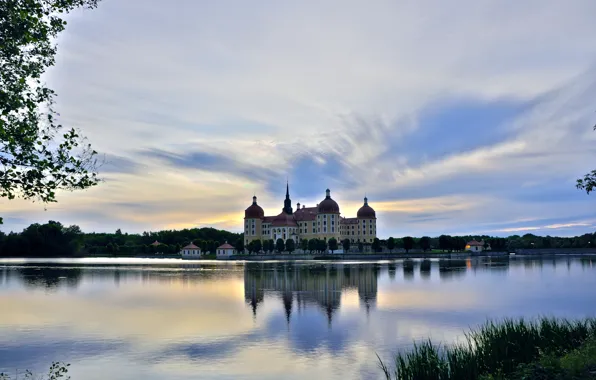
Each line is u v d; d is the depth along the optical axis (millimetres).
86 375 31125
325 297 68000
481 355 27797
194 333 42875
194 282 94500
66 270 133625
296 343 38969
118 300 65688
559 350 28438
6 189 21875
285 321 48656
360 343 38875
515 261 181750
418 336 41344
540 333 31953
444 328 44688
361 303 61594
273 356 35125
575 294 70375
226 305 60375
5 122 21500
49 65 24422
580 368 23484
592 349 26266
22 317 51406
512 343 29406
